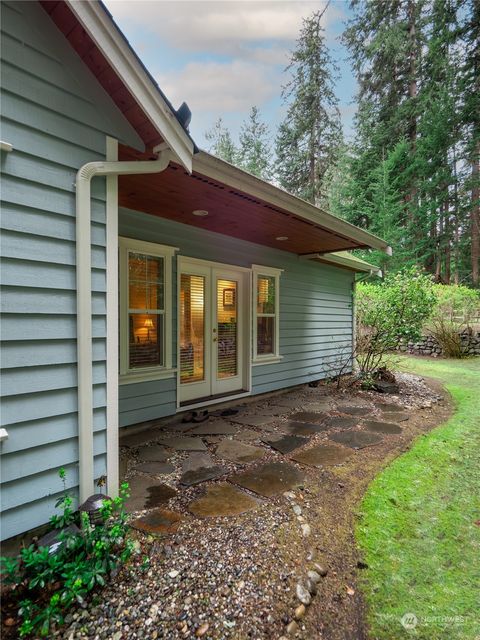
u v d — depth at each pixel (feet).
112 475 6.88
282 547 6.36
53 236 5.96
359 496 8.52
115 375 6.95
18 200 5.49
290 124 51.39
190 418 14.40
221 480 8.95
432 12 42.01
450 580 5.90
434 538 7.02
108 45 5.70
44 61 5.78
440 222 48.60
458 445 12.01
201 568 5.72
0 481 5.28
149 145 7.52
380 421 14.52
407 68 47.03
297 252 20.61
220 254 16.03
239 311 17.81
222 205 11.71
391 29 44.45
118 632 4.56
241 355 17.93
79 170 6.24
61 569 5.00
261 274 18.61
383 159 48.55
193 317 15.39
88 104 6.45
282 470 9.60
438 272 49.42
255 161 61.77
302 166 52.13
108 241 6.86
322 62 48.03
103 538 5.48
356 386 21.68
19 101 5.48
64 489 6.10
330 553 6.41
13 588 5.05
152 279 13.25
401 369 27.73
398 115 46.80
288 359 20.61
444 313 35.01
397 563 6.28
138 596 5.12
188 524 6.93
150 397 13.16
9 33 5.35
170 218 13.42
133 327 12.69
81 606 4.89
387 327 21.44
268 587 5.43
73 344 6.26
